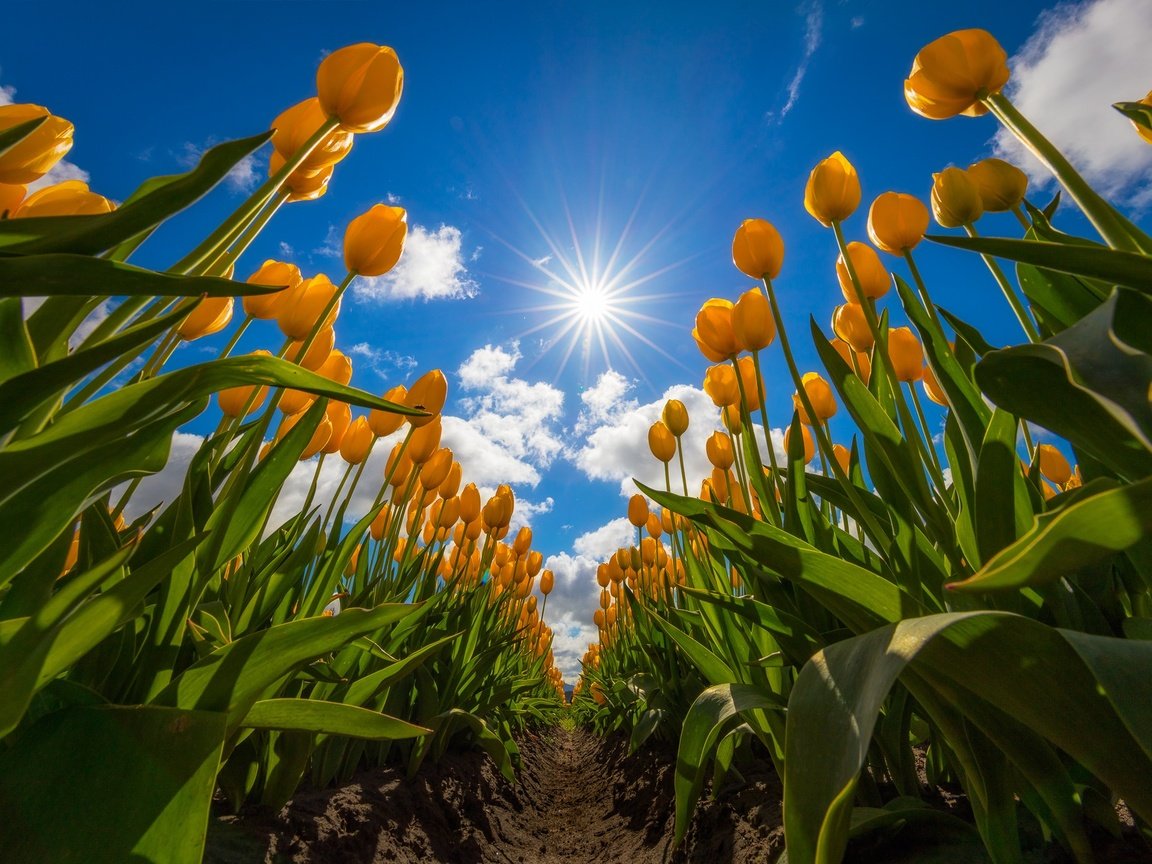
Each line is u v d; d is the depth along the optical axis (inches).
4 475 7.5
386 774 31.7
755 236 18.8
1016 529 12.6
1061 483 26.3
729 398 24.5
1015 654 8.3
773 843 18.1
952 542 13.5
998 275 15.3
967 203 16.3
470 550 49.6
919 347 21.1
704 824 25.6
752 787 24.6
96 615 9.0
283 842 18.1
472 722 30.5
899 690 16.1
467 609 41.8
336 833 20.6
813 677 8.8
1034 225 14.7
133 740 8.6
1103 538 6.3
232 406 20.2
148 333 7.9
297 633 11.8
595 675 106.4
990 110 14.9
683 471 29.9
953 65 15.3
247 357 8.8
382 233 17.5
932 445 18.3
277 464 15.4
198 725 8.8
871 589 11.4
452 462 38.3
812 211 18.9
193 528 13.5
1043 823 12.1
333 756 25.4
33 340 10.9
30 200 13.6
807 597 19.4
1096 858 11.1
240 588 18.0
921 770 20.0
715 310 24.1
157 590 16.1
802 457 20.3
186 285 7.6
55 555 10.8
